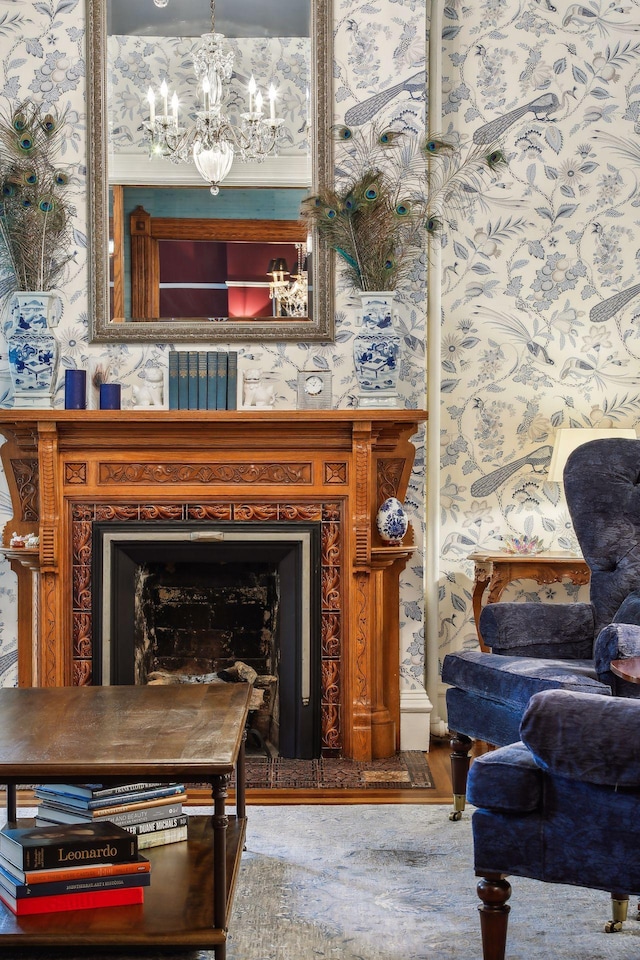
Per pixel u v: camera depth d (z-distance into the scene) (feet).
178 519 13.19
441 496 15.08
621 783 6.60
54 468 12.88
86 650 13.25
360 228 13.16
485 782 7.06
